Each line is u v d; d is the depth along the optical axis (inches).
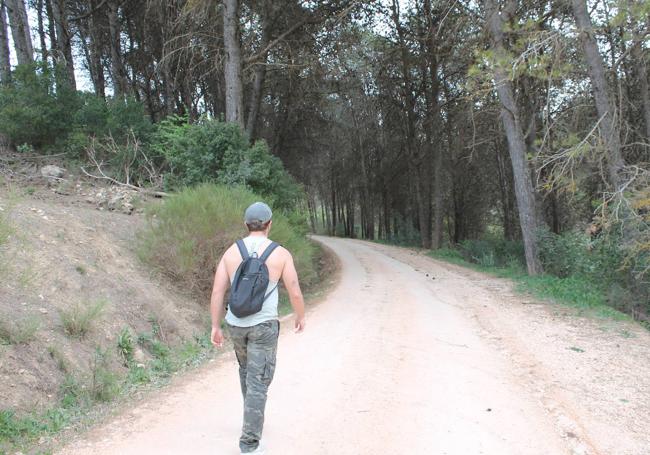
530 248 666.8
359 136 1887.3
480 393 216.1
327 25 887.7
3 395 181.2
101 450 160.4
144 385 230.7
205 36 820.0
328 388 221.1
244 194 486.3
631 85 795.4
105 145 639.1
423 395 213.0
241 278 152.5
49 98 637.9
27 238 301.9
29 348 211.2
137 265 369.1
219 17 815.7
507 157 1477.6
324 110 1438.2
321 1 859.4
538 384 229.1
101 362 234.2
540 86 729.0
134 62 1194.0
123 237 401.4
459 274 690.8
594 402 207.8
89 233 369.1
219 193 454.6
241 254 157.8
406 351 284.4
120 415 191.5
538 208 907.4
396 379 234.2
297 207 763.4
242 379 165.3
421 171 1510.8
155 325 305.9
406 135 1552.7
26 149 602.5
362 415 190.7
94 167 611.2
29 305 240.5
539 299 474.9
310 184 2028.8
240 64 736.3
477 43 658.8
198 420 186.5
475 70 434.6
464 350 288.0
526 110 945.5
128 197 532.1
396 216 2075.5
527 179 671.1
